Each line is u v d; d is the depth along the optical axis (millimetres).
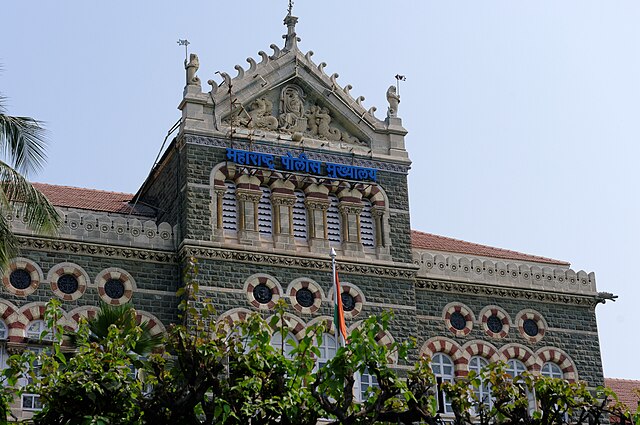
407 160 57531
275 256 52844
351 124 57125
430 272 57250
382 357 35875
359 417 36312
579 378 58719
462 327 57344
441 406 52125
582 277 60656
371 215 56188
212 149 53656
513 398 44656
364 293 54188
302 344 36219
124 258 51625
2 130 37250
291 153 55031
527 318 58812
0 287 49250
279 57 56594
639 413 42312
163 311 51438
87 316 50094
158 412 35781
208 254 51812
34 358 35219
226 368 35750
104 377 34438
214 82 54781
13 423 36031
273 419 36156
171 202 54969
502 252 64938
